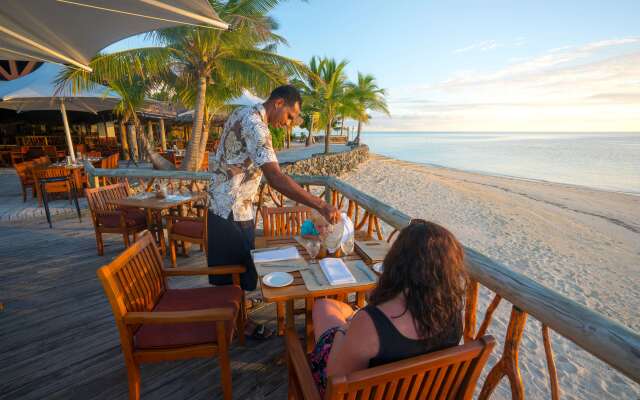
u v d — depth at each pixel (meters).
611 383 2.93
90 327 2.54
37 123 14.09
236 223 2.12
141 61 7.70
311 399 1.16
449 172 23.44
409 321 0.93
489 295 4.51
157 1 2.08
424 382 1.00
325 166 15.32
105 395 1.90
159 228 4.00
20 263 3.71
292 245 2.29
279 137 16.17
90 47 3.30
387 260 1.00
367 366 0.94
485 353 0.99
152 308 1.93
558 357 3.26
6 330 2.48
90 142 14.86
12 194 7.50
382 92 21.03
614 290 5.62
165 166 9.52
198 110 9.00
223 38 8.18
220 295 2.08
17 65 11.00
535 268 6.40
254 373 2.07
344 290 1.64
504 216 10.40
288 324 2.04
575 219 11.33
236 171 2.03
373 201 2.62
